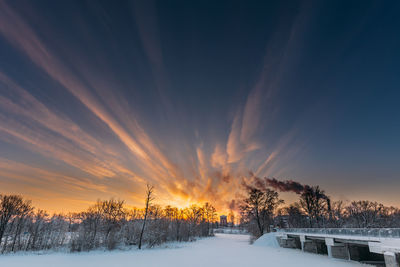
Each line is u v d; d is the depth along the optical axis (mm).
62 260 33375
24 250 49312
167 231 70938
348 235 29797
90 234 51062
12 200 49375
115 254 40312
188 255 38812
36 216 59219
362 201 63938
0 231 45781
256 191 70875
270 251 42906
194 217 100188
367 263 27625
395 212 68625
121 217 61594
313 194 63250
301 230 44281
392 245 21125
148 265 29234
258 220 68438
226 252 42625
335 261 29312
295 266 26781
